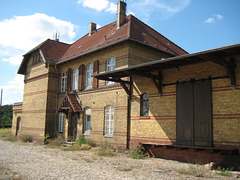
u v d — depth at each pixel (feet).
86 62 64.39
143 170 31.94
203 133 37.47
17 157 42.14
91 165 35.32
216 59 31.94
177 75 42.65
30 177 27.27
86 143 57.52
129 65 51.72
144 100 48.91
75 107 62.44
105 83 57.47
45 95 73.67
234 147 33.78
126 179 26.73
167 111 43.50
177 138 41.06
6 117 171.12
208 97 37.60
